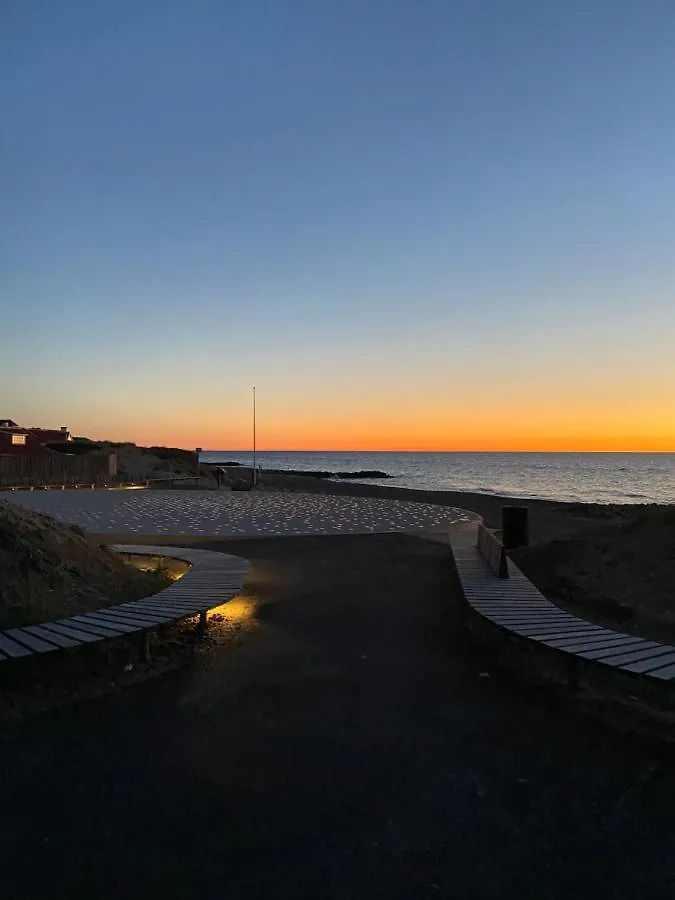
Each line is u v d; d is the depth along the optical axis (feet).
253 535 46.42
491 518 68.59
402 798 10.78
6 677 16.34
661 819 10.16
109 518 59.82
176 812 10.35
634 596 23.15
